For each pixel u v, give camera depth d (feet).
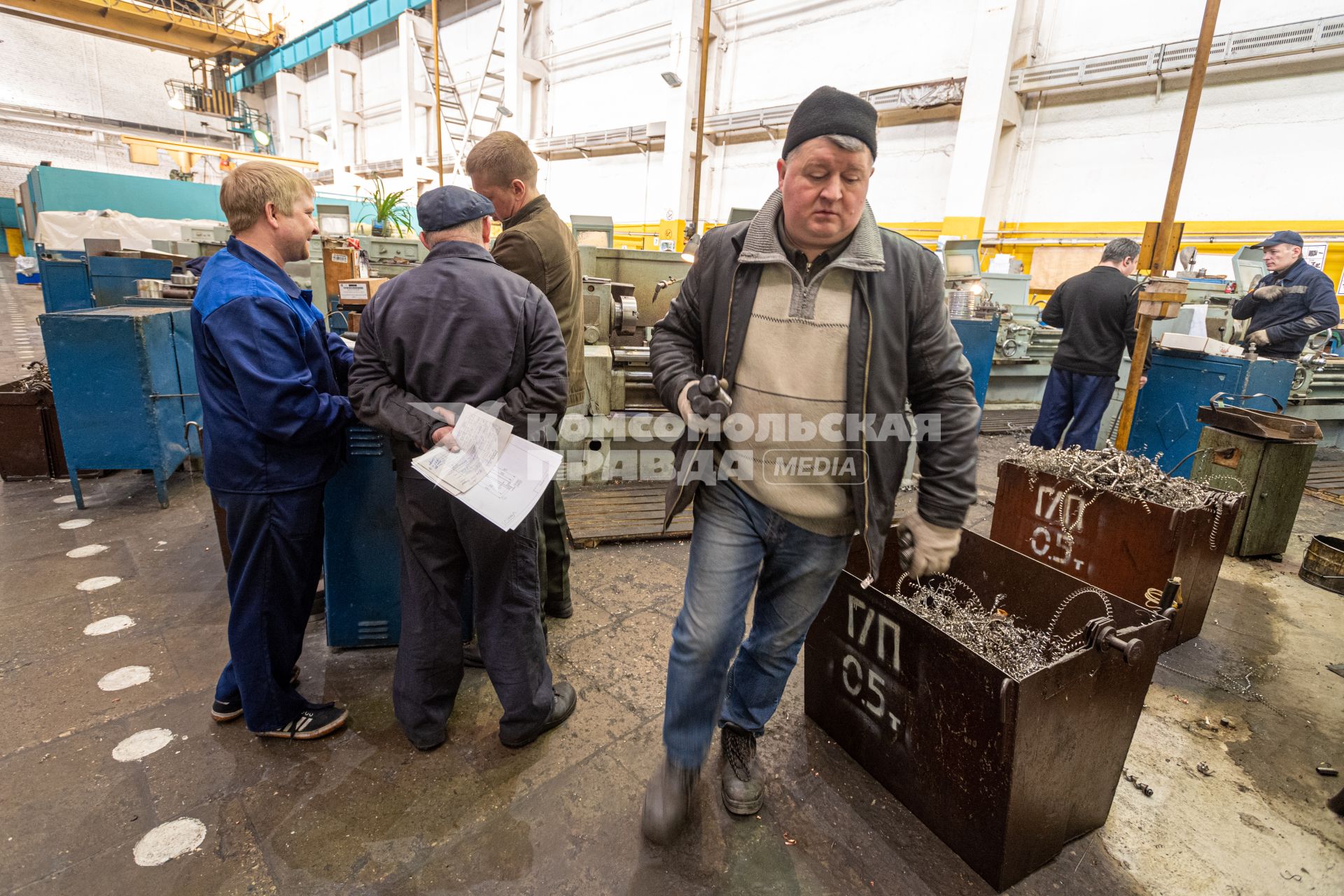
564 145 40.81
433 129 49.60
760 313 3.90
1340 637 7.82
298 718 5.50
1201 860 4.66
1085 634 4.28
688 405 3.94
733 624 4.17
